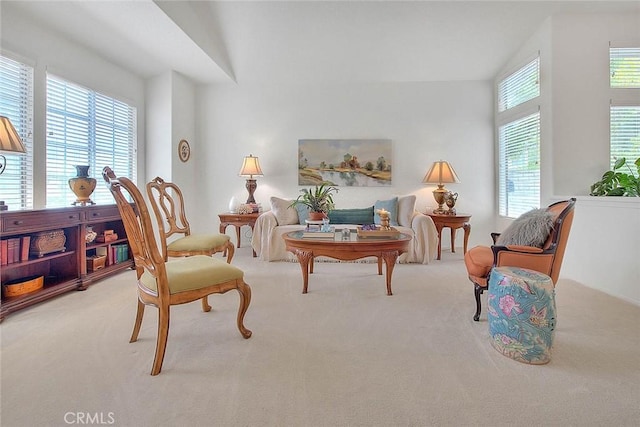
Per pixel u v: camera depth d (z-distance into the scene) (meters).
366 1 3.21
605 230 2.74
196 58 3.66
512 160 4.11
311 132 4.65
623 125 3.37
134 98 4.01
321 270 3.43
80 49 3.23
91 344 1.76
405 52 3.95
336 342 1.80
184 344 1.76
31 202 2.72
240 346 1.75
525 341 1.59
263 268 3.53
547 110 3.43
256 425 1.17
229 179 4.71
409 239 2.73
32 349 1.70
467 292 2.69
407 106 4.57
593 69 3.34
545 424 1.17
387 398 1.32
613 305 2.39
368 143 4.58
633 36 3.32
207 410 1.24
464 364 1.58
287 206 4.16
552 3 3.20
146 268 1.57
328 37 3.70
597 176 3.36
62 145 3.04
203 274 1.65
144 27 2.94
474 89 4.51
